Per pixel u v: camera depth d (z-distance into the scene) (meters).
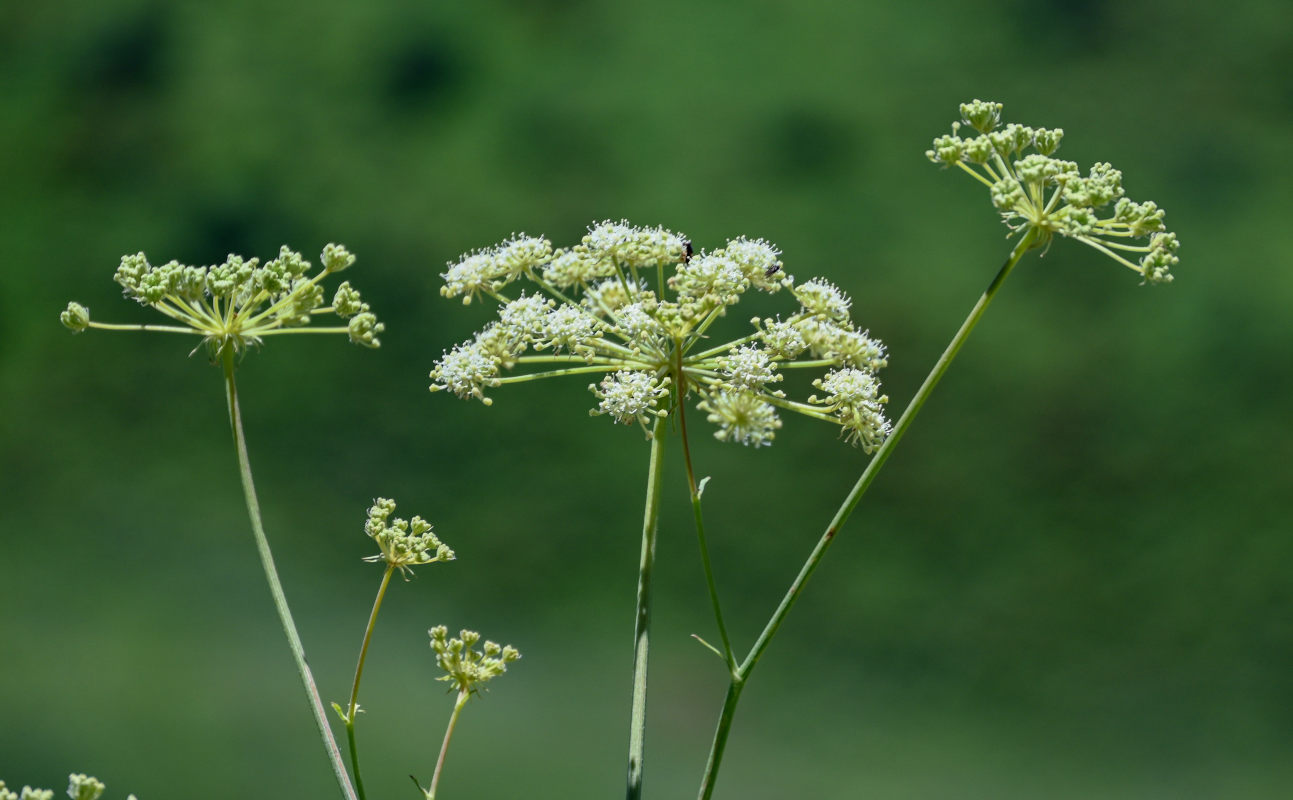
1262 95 17.53
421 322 16.25
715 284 2.71
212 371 16.17
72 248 17.22
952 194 16.77
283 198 17.34
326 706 12.50
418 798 11.18
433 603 14.41
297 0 18.92
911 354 15.69
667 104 17.67
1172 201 16.77
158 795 11.04
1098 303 16.00
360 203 17.23
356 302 2.64
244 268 2.57
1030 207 2.56
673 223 16.78
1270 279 16.06
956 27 18.11
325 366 15.95
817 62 17.86
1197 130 17.31
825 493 14.83
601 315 3.04
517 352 2.78
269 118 18.05
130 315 16.73
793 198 16.94
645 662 2.52
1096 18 18.06
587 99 17.75
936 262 16.27
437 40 18.23
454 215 16.94
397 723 12.36
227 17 18.72
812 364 2.77
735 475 14.88
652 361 2.73
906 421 2.38
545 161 17.47
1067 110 17.42
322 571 14.70
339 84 18.34
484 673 2.59
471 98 17.97
